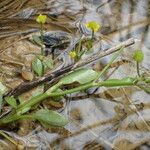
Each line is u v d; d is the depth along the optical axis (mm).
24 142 475
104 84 488
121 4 636
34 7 617
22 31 581
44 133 485
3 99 495
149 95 525
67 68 523
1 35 574
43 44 568
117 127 497
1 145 471
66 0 632
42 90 511
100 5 631
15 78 527
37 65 519
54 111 478
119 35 590
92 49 567
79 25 599
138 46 575
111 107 513
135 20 614
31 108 494
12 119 477
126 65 552
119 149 479
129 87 530
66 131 489
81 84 509
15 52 554
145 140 488
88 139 485
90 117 503
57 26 593
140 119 504
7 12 607
